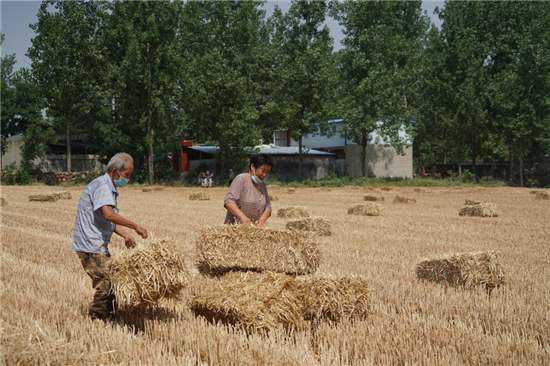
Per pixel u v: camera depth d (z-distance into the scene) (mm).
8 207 17016
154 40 38438
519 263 7047
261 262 4766
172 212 15875
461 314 4383
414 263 7129
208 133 40469
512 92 41906
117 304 4035
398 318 4203
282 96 42844
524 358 3266
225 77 38281
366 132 43031
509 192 30484
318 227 10438
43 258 7301
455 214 15789
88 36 39438
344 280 4309
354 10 43062
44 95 39625
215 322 4059
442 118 44500
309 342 3633
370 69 42312
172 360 3115
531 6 43938
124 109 39281
